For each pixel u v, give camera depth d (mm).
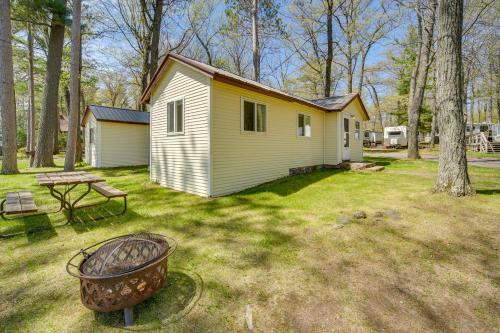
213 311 2119
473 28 12820
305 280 2551
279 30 16375
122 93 30156
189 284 2512
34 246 3461
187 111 6832
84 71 18281
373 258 2938
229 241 3561
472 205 4543
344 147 11570
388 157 16266
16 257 3139
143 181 8531
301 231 3842
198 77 6438
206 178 6254
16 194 4398
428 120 27484
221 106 6395
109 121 12914
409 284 2443
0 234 3855
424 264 2777
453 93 5102
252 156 7387
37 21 10664
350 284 2463
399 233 3582
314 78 24812
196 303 2219
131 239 2438
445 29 5117
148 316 2059
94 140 13320
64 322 2012
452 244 3199
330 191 6402
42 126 11586
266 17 15336
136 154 14117
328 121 11211
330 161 11148
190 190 6766
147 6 15242
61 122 29734
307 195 6074
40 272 2777
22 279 2633
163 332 1898
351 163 10773
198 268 2824
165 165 7777
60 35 11320
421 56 14016
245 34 18406
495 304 2150
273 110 8148
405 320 1986
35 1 9664
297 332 1886
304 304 2191
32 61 14781
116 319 2033
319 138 10953
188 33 20328
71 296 2344
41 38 15953
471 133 24391
